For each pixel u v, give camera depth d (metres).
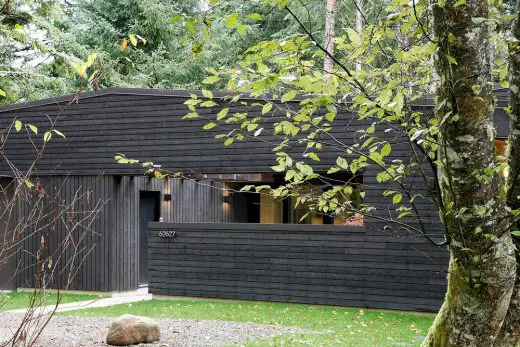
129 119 12.38
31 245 12.77
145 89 12.16
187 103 3.45
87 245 12.77
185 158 11.77
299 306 10.73
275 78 2.72
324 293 10.72
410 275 10.05
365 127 10.05
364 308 10.41
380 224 10.21
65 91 17.48
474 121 2.78
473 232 2.82
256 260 11.29
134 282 13.27
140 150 12.24
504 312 2.97
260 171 11.02
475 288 2.94
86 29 20.72
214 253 11.63
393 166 3.46
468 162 2.80
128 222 13.12
